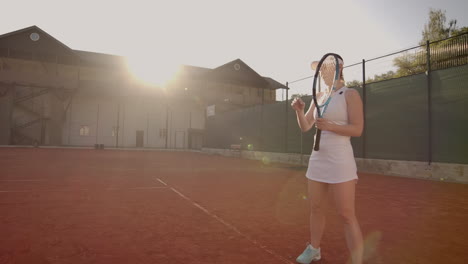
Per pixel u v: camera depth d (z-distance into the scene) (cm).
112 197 603
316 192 265
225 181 920
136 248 316
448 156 1020
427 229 420
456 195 722
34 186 717
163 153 3028
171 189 727
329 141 249
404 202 625
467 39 1096
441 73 1056
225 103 4084
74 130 3744
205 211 498
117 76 4022
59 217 435
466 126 977
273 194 691
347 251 320
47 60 3597
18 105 3459
